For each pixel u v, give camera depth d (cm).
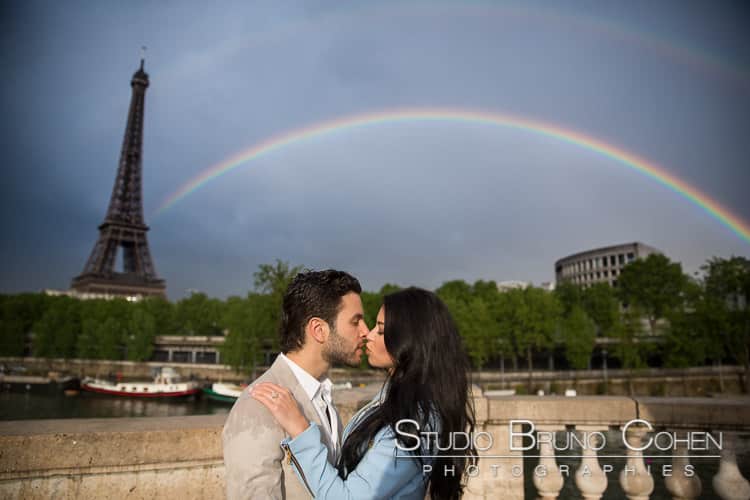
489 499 542
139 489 408
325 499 245
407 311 287
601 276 14125
